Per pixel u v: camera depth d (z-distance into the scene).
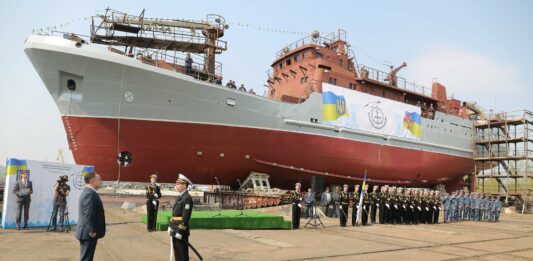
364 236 14.30
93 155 22.44
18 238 11.32
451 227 19.58
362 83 32.50
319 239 13.07
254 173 26.25
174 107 22.73
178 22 27.05
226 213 16.72
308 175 28.62
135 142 22.56
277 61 34.78
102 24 25.70
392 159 32.72
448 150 38.06
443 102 41.09
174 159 23.62
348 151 29.56
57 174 14.24
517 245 13.27
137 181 23.83
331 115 28.55
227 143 24.52
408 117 34.00
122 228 14.05
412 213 20.20
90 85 21.27
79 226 6.38
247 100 24.92
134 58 21.59
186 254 7.08
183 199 7.21
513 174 40.38
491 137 42.84
